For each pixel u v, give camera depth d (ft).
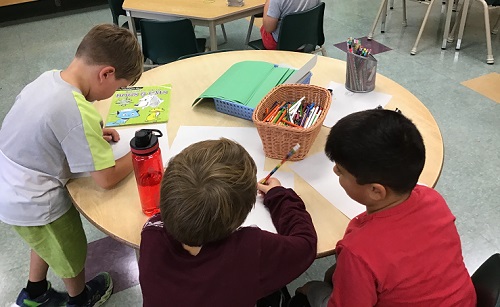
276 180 3.97
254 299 2.92
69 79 3.97
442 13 14.35
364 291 2.96
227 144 2.78
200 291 2.72
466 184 7.61
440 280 3.07
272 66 5.62
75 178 4.23
